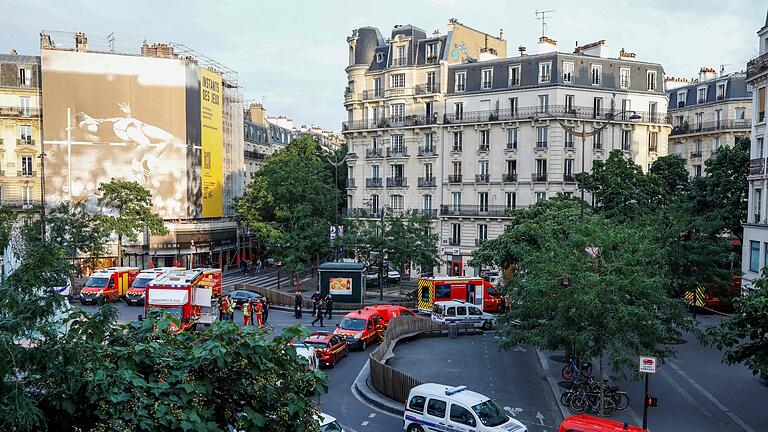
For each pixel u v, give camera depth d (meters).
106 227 54.22
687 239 40.19
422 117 70.94
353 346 35.03
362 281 49.12
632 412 24.16
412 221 56.75
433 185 69.69
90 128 64.81
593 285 22.59
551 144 63.88
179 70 67.50
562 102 63.94
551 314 25.53
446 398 20.39
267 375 10.84
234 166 81.00
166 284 34.94
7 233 12.66
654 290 23.42
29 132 68.75
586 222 27.48
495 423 19.39
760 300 19.39
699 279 35.47
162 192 67.06
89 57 64.62
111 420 9.80
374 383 27.05
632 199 46.97
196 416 10.27
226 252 77.00
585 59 65.31
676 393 26.88
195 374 10.86
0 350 9.04
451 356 33.84
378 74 74.19
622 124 65.94
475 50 76.31
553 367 31.03
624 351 22.22
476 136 67.88
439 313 41.25
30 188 68.94
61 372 9.79
